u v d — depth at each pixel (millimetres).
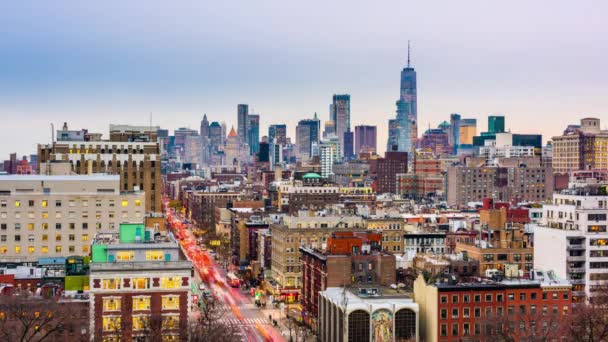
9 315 177375
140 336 191250
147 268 194625
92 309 191625
